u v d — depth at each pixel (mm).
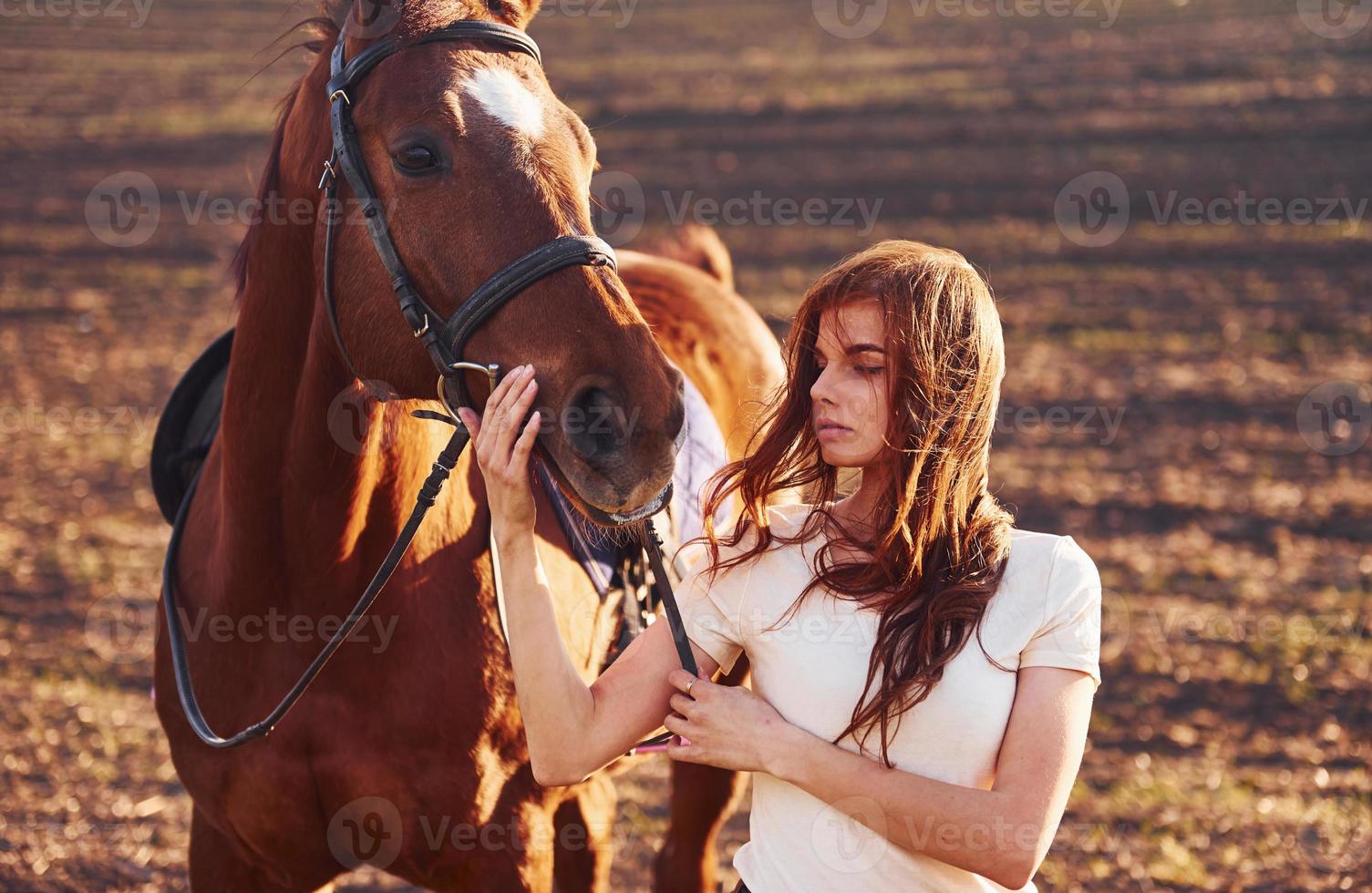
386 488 2129
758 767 1676
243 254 2207
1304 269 10602
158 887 3521
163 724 2410
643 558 2617
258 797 2209
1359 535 6324
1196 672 4969
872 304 1689
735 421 3400
